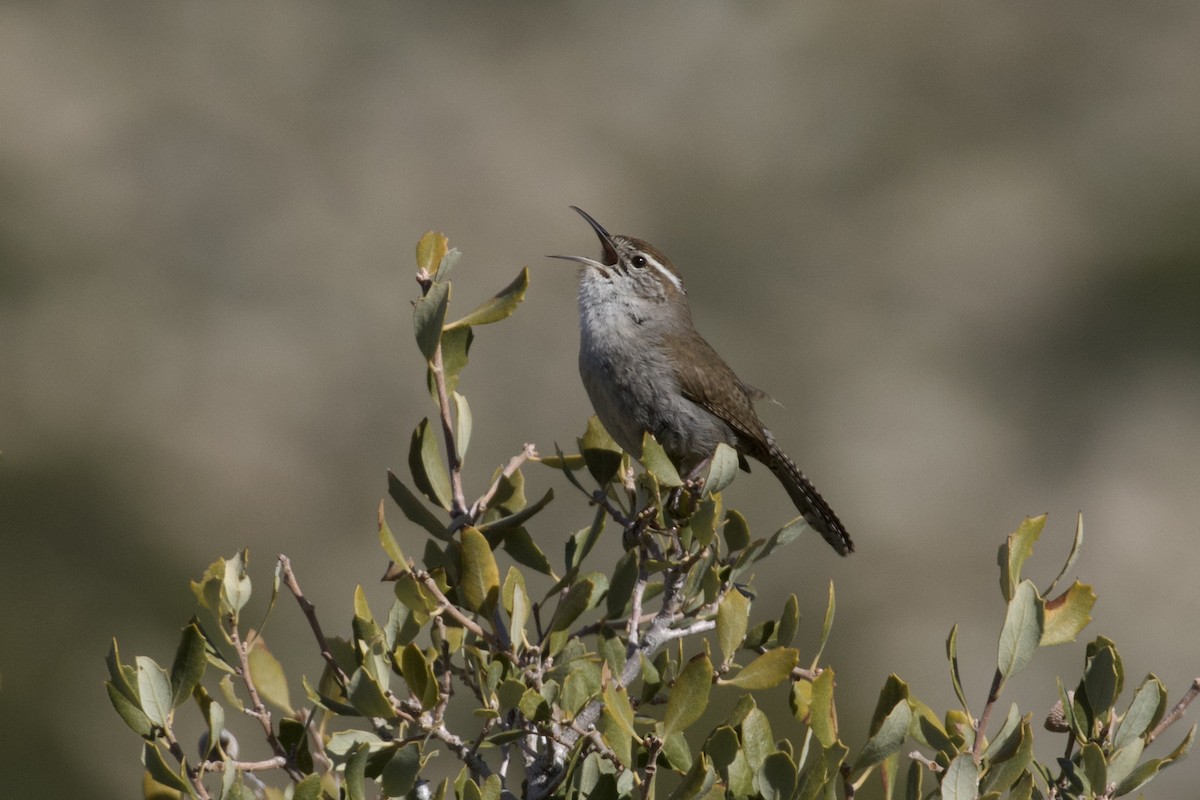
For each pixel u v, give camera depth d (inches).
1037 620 174.7
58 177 1093.8
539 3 1314.0
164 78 1178.0
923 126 1314.0
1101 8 1398.9
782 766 169.8
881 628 911.0
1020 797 169.8
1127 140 1291.8
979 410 1083.3
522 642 190.9
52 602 695.1
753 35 1357.0
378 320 1066.7
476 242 1142.3
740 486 906.7
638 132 1268.5
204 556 845.8
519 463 215.2
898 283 1179.3
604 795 176.6
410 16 1289.4
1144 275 1154.7
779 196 1238.9
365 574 893.2
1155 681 183.3
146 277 1039.6
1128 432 1068.5
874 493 1034.7
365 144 1197.1
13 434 891.4
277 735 197.0
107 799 569.6
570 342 1049.5
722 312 1148.5
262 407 984.3
